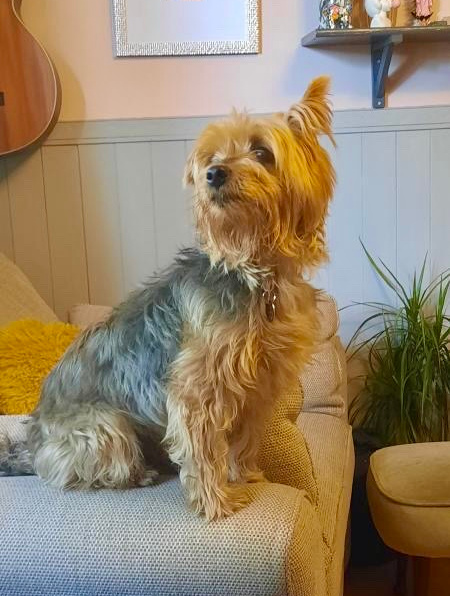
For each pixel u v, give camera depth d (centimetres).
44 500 121
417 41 252
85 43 248
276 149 130
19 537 112
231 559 107
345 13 234
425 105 257
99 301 265
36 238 259
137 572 108
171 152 255
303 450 142
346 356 270
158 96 252
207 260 137
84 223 259
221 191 127
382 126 255
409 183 260
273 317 128
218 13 247
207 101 254
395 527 182
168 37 248
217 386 125
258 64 252
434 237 264
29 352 181
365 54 253
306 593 108
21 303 218
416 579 195
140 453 135
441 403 250
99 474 127
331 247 264
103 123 252
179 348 131
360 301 268
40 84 240
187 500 119
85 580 109
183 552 108
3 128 242
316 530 116
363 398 270
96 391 139
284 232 133
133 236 261
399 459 198
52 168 254
